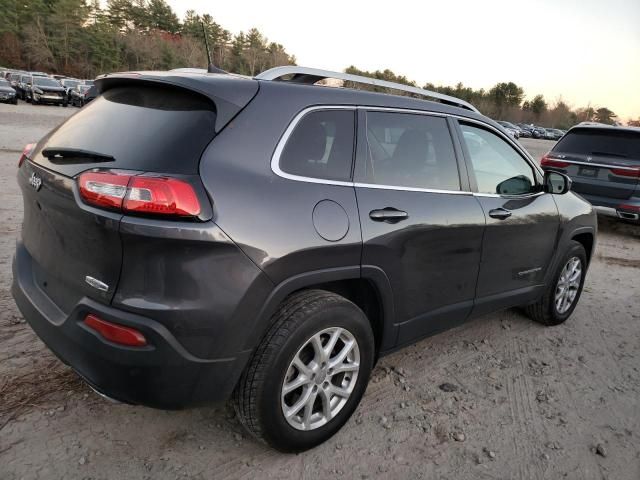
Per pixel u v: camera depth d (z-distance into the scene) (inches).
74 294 86.7
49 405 107.7
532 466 103.8
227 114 87.0
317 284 98.4
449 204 119.0
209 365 83.7
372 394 124.3
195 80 90.4
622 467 105.9
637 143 310.7
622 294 217.9
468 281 129.4
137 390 82.1
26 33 3304.6
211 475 93.5
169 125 86.6
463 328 168.4
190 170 80.7
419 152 117.0
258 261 84.0
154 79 92.7
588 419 121.7
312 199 92.7
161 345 79.3
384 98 112.5
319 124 98.8
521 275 149.1
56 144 97.6
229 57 3791.8
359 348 103.0
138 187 76.4
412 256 110.5
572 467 104.6
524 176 149.5
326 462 99.6
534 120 4087.1
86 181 80.2
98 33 3452.3
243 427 105.0
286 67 103.2
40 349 127.3
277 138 91.2
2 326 136.5
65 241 87.2
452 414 118.8
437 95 130.1
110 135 90.4
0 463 91.2
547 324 174.4
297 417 97.0
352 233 97.0
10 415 103.5
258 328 87.2
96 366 82.4
